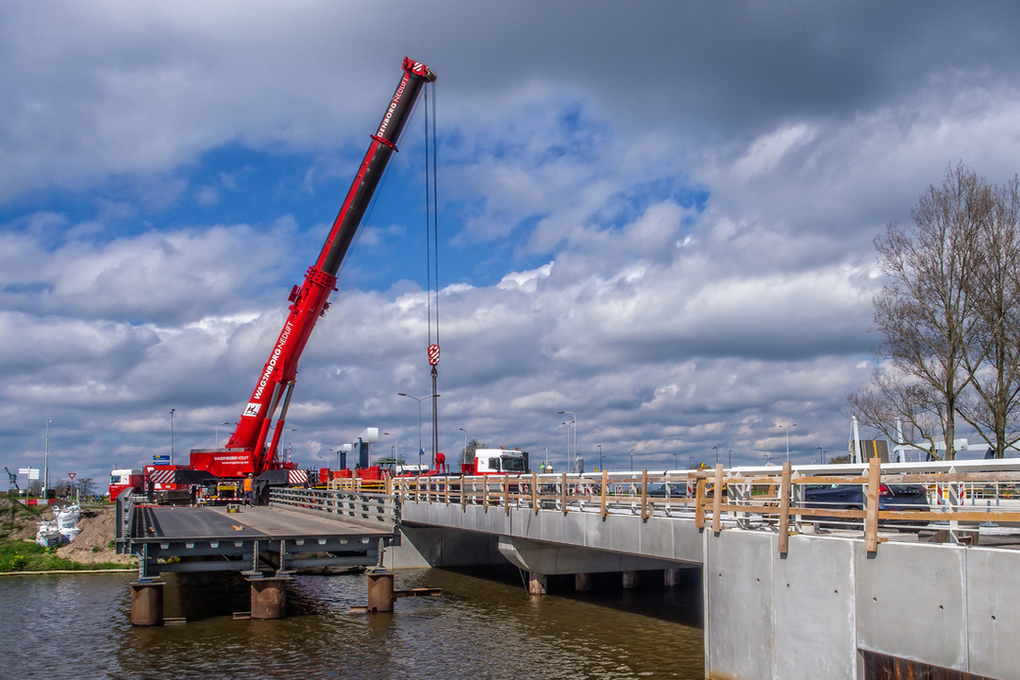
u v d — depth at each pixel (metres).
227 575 39.56
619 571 32.00
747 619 15.78
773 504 17.27
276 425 48.19
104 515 51.09
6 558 44.84
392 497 30.12
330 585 35.50
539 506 25.22
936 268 31.72
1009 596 11.46
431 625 25.80
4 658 22.50
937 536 14.51
